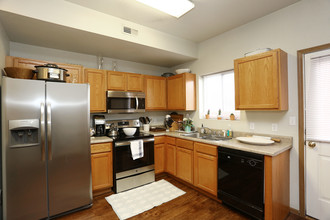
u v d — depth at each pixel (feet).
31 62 7.65
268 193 5.77
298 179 6.88
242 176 6.49
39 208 6.36
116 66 11.23
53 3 6.40
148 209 7.17
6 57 7.14
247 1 6.78
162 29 9.20
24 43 8.36
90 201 7.42
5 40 7.11
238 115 9.48
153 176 9.95
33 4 6.02
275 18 7.54
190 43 10.79
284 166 6.66
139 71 12.27
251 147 6.50
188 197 8.13
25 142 6.19
